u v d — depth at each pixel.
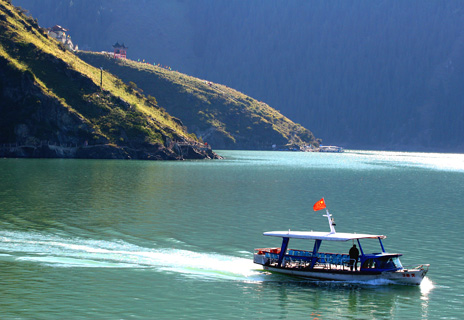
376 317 53.09
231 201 130.12
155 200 126.31
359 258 65.56
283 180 199.25
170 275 64.38
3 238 78.31
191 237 84.75
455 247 82.50
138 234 85.31
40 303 53.69
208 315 52.47
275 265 66.62
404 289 61.88
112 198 126.50
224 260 71.75
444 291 61.12
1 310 51.56
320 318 52.50
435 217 113.06
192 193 144.12
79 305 53.62
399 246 82.94
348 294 59.75
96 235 83.12
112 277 62.72
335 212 117.81
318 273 64.00
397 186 188.75
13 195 124.50
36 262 67.00
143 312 52.56
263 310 54.22
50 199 120.06
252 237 86.69
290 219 105.88
